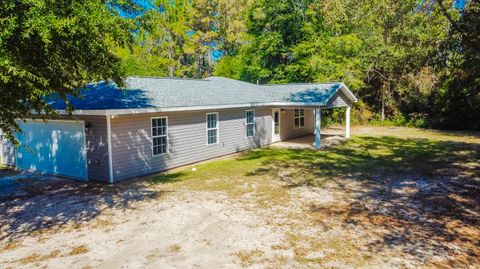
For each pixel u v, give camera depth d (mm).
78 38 6730
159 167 13125
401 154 15875
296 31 29109
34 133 13523
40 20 5730
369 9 14242
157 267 5484
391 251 5941
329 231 6875
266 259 5691
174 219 7688
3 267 5633
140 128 12289
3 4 5688
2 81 6129
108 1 7680
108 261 5738
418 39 18328
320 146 18781
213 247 6195
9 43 5973
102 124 11266
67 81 7742
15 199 9641
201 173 12672
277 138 20922
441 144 18688
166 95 14227
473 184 10375
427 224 7211
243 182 11109
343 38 25922
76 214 8219
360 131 25484
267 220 7535
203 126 15219
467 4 12492
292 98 19234
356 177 11562
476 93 23047
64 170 12641
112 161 11312
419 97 27562
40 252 6180
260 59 31969
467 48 13586
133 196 9664
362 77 28406
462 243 6242
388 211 8070
